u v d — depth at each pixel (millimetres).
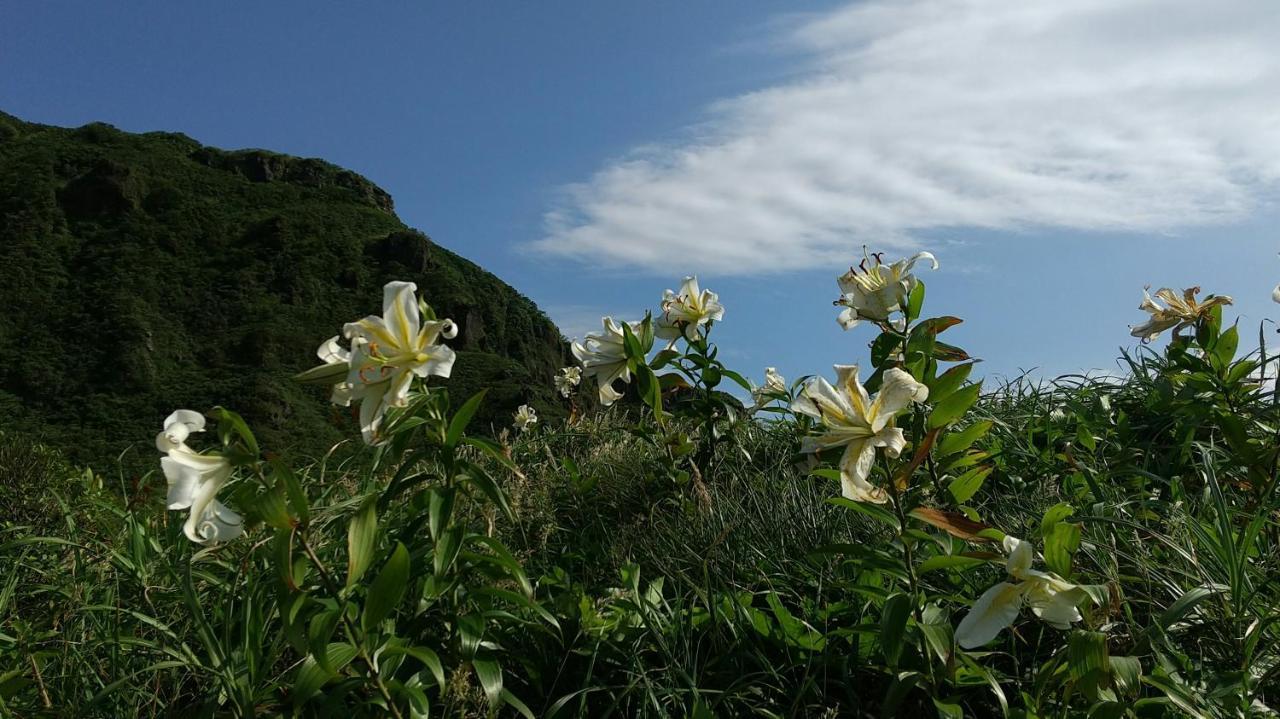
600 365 4180
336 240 57750
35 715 2604
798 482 4234
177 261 53281
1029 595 1977
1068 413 4797
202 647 2953
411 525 2621
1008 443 4363
